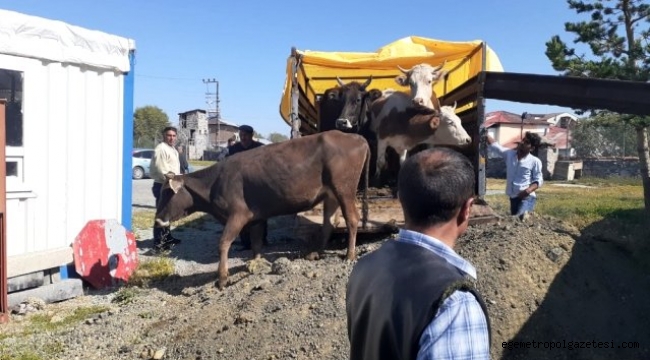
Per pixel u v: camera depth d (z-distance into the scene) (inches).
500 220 292.7
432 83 361.1
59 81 295.9
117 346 217.2
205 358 197.5
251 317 213.9
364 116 410.3
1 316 240.2
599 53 539.5
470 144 364.5
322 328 201.2
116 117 334.3
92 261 299.1
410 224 83.7
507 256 224.5
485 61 371.9
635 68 490.6
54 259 280.8
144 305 264.1
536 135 315.0
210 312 232.2
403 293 74.2
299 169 279.9
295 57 346.9
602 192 759.7
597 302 216.7
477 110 330.3
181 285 294.7
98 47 314.3
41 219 289.9
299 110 421.4
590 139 1549.0
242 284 260.1
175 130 388.8
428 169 81.7
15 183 275.1
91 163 318.7
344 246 321.1
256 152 287.1
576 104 253.6
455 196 80.2
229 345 201.9
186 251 377.4
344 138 285.6
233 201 280.4
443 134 358.3
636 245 265.1
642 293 228.8
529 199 319.9
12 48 268.5
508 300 204.5
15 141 276.1
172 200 288.5
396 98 370.6
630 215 406.9
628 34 538.9
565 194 716.7
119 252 315.6
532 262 225.8
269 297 231.0
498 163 1226.6
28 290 268.1
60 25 291.0
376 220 316.5
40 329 234.2
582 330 200.7
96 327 234.5
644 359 190.9
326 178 282.5
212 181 287.3
